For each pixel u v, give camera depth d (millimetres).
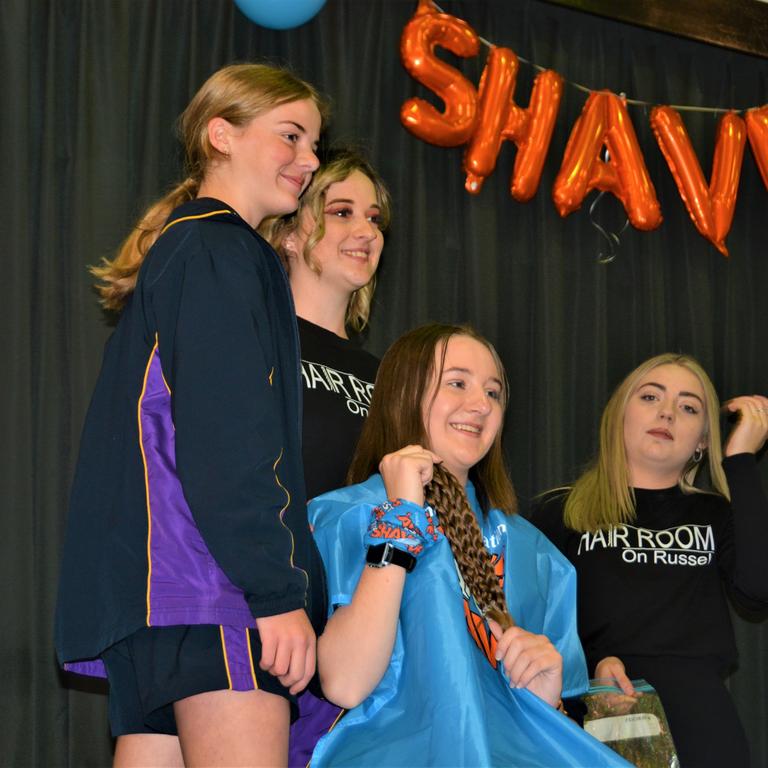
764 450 4035
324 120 2525
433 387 2385
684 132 4297
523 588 2377
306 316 3088
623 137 4180
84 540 1980
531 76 4219
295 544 2008
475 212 4023
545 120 4027
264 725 1888
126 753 2092
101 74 3475
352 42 3926
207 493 1840
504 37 4219
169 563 1903
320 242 3074
